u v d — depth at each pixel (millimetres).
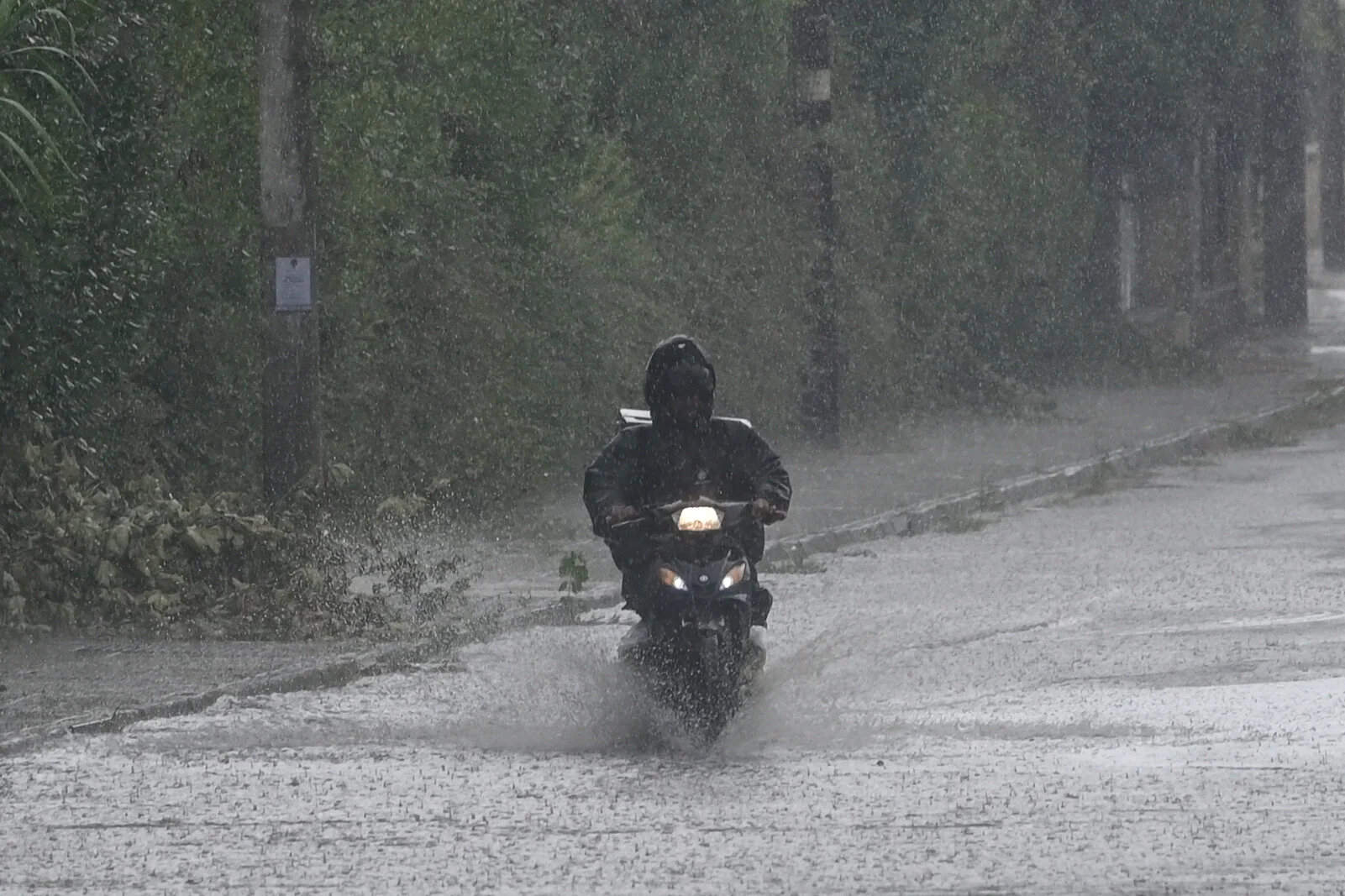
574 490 66625
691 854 23953
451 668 39188
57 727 32500
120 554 41875
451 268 58062
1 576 41344
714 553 30672
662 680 30438
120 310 46875
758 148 78938
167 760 30109
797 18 79188
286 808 26672
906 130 90500
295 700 35844
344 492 45781
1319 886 22234
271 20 46875
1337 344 144000
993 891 22219
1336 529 58875
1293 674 36812
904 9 89875
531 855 24000
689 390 31359
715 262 76375
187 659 39062
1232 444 86688
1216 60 121562
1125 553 55188
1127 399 102938
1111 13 114688
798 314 79375
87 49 45344
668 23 75750
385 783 28172
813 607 47062
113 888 22797
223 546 43250
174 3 50969
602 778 28438
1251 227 156375
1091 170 114750
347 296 54719
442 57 59219
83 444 45281
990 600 47562
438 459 56938
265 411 47094
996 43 98125
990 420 91938
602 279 65562
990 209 96812
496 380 58594
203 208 52188
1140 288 128750
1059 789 27141
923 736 31469
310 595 42219
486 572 51094
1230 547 55781
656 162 75312
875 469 74688
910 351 91062
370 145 55312
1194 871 22922
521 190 62219
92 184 45938
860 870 23125
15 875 23375
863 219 86188
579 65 67688
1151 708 33781
